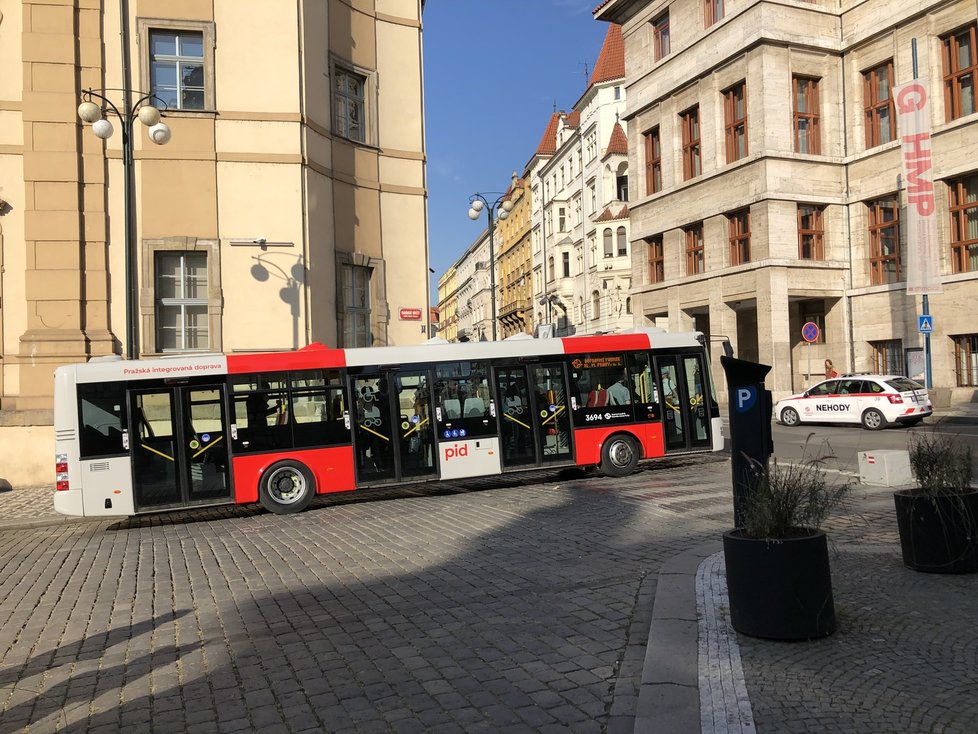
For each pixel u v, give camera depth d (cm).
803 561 493
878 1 2914
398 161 2189
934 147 2680
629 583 697
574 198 6216
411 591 710
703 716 392
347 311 2056
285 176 1852
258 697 465
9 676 527
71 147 1745
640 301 3806
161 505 1232
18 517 1335
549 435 1453
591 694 446
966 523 632
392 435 1359
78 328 1728
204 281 1817
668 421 1538
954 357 2669
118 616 675
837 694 410
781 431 2336
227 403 1277
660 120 3619
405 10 2234
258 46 1852
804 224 3070
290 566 855
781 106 3000
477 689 461
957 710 384
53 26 1750
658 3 3575
